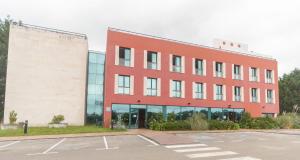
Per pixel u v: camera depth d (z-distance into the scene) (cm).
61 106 2800
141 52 2936
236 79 3591
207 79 3338
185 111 3130
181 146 1378
